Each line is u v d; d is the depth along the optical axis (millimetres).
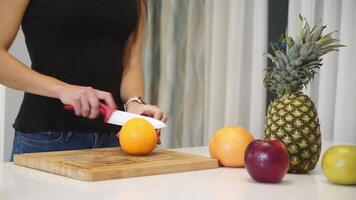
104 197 714
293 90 987
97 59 1247
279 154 851
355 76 1808
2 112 2459
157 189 783
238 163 1018
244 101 2205
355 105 1815
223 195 750
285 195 768
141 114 1248
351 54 1808
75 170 856
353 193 798
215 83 2244
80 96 1073
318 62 981
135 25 1384
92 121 1245
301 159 952
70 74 1216
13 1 1136
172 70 2430
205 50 2309
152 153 1104
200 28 2363
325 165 873
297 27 1974
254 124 2113
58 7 1166
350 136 1815
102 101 1179
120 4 1271
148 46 2521
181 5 2436
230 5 2188
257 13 2123
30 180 836
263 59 2109
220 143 1030
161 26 2473
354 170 841
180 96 2455
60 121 1213
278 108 972
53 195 719
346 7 1808
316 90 1953
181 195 741
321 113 1896
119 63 1333
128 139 1031
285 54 1011
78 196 717
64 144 1221
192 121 2379
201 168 999
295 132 944
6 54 1127
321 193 792
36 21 1190
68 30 1190
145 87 2529
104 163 936
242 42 2174
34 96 1218
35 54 1222
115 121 1118
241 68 2186
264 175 851
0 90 2459
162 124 1142
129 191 761
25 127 1221
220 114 2250
